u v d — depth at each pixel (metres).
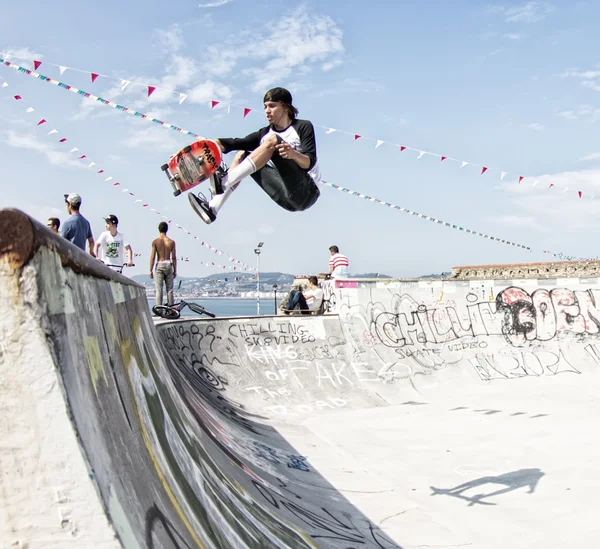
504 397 10.62
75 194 7.95
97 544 1.40
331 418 9.31
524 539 4.70
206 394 8.37
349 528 4.77
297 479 5.90
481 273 24.14
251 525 3.25
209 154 3.57
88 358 1.74
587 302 13.20
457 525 5.00
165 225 10.95
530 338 12.92
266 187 3.82
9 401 1.40
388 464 6.81
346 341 11.69
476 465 6.69
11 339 1.41
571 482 6.01
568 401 10.07
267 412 9.41
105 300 2.23
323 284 13.30
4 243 1.40
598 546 4.55
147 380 2.79
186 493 2.40
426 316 12.63
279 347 11.08
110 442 1.68
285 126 3.82
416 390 11.19
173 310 10.80
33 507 1.39
